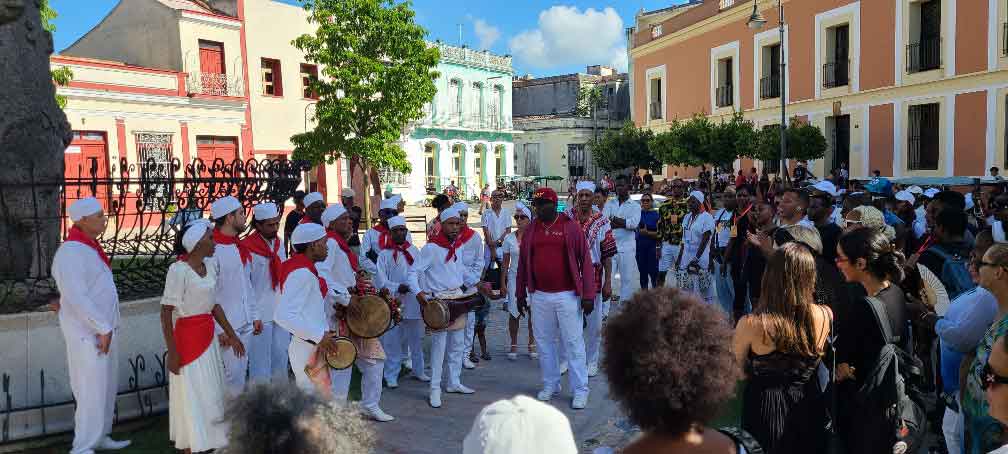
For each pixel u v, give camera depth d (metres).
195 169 7.10
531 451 1.75
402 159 22.17
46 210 6.67
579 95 58.44
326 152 21.80
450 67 45.75
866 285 4.11
